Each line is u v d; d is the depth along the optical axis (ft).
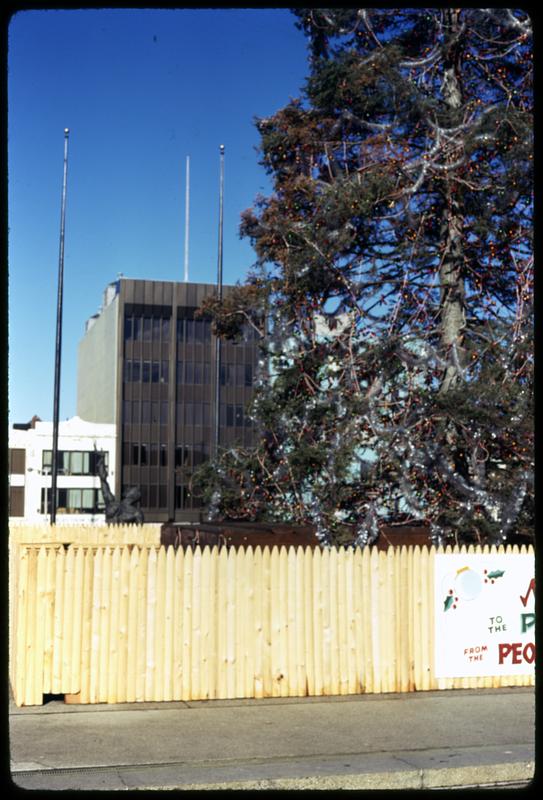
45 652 34.88
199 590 36.32
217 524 55.88
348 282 61.31
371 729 31.17
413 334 60.34
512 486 56.08
